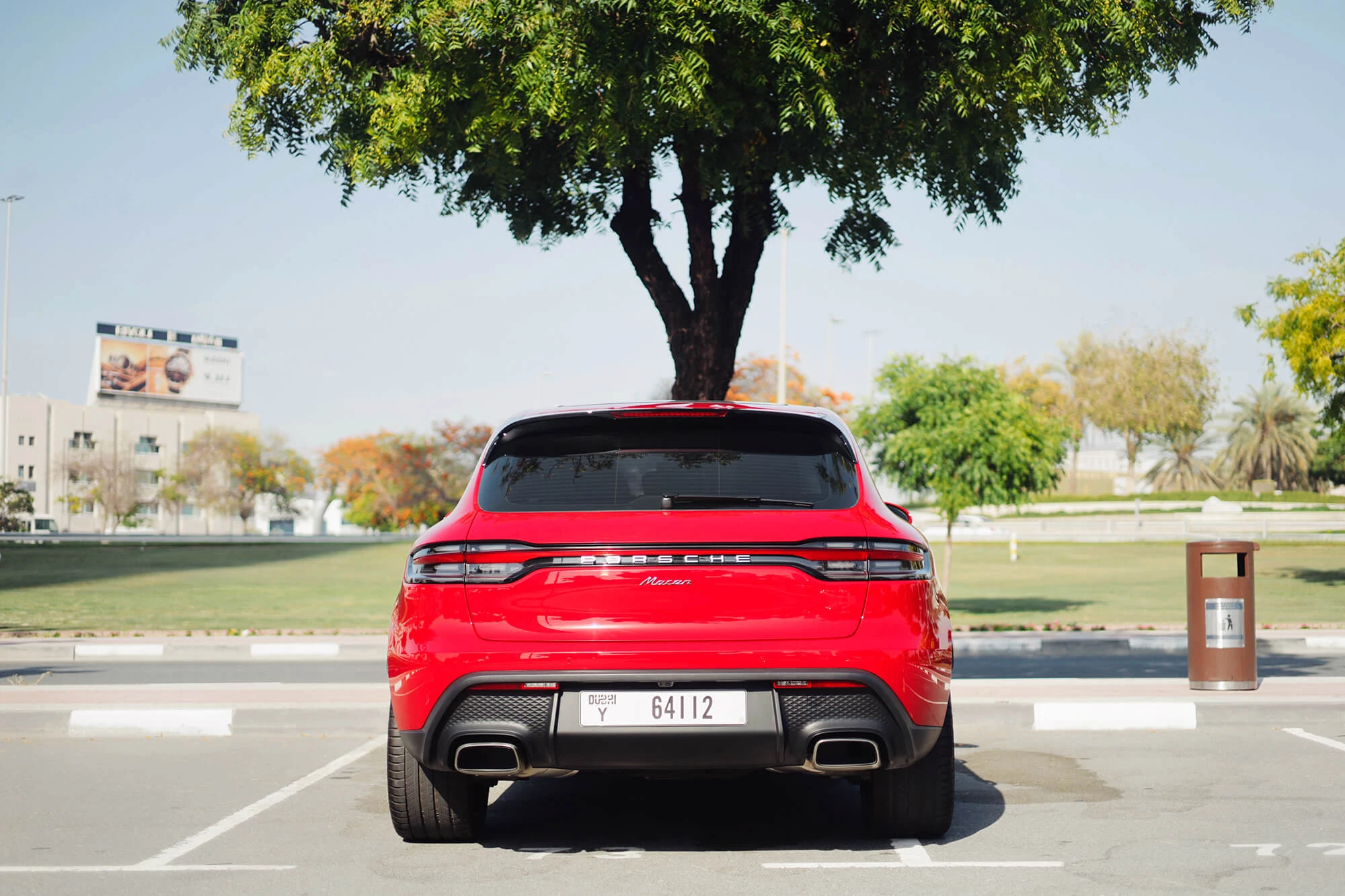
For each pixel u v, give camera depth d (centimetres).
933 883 446
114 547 4400
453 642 436
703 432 477
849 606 435
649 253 1330
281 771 706
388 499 8450
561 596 434
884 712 435
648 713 430
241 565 3444
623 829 546
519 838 527
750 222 1316
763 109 1052
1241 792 621
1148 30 1129
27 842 524
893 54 1061
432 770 484
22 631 1645
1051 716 847
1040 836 522
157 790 648
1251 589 983
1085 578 2989
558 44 981
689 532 434
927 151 1184
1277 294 2328
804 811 586
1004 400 1973
